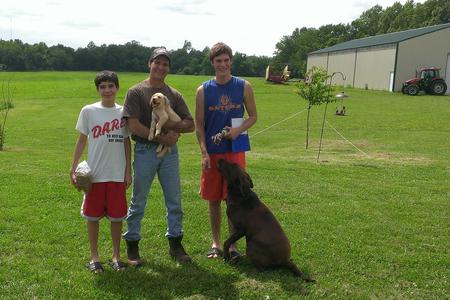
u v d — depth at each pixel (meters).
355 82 50.84
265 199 6.90
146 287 3.91
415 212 6.41
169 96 4.27
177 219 4.53
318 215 6.13
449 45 41.50
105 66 105.19
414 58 41.50
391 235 5.45
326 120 21.20
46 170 8.81
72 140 15.63
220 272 4.22
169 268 4.32
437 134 16.88
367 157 11.99
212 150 4.58
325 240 5.20
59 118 22.22
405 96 35.41
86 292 3.78
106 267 4.32
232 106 4.51
